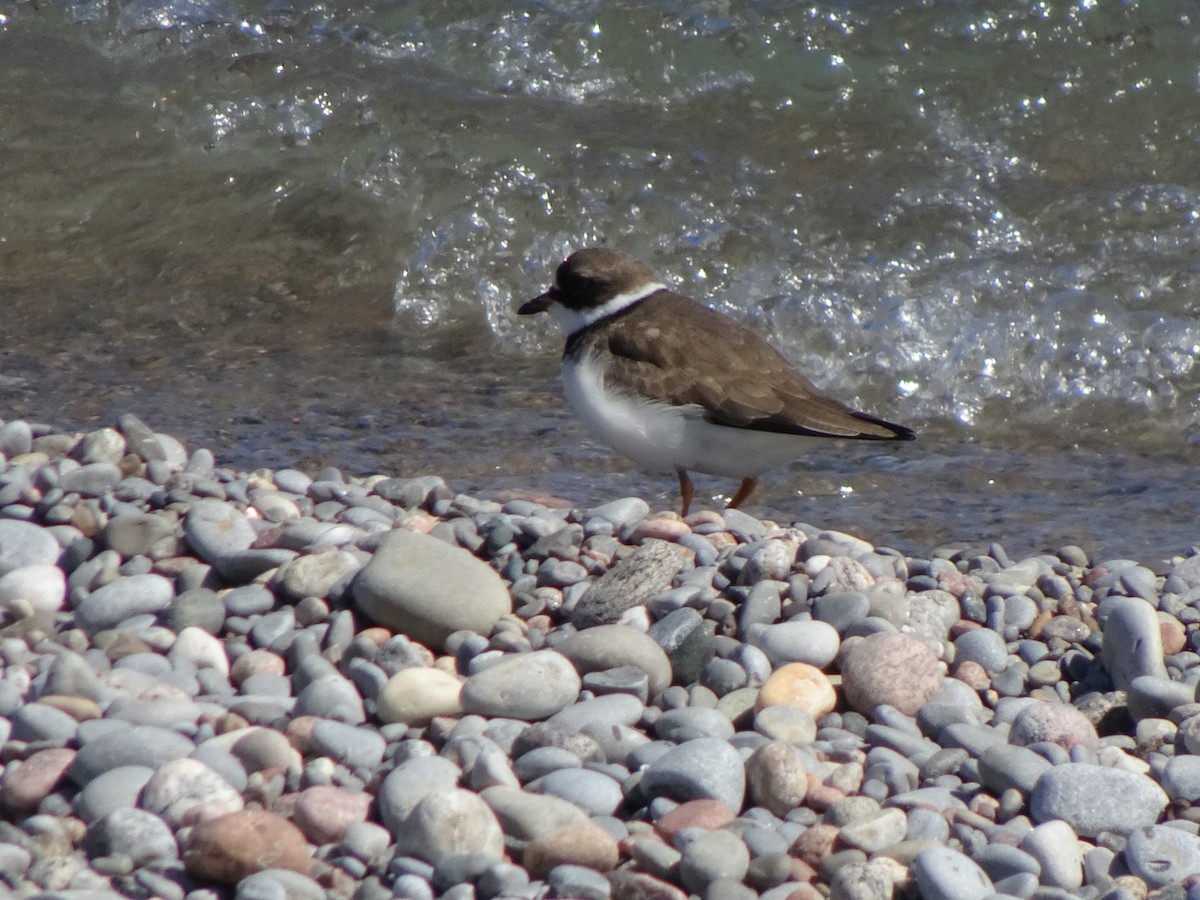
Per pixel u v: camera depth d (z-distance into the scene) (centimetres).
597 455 1266
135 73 1781
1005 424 1375
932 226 1547
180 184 1681
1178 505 1173
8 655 709
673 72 1739
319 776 615
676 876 564
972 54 1717
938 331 1452
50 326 1497
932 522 1140
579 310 1087
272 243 1625
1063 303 1456
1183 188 1579
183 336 1492
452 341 1516
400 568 759
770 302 1494
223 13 1820
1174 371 1398
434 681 682
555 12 1770
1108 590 879
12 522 827
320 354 1469
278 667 723
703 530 912
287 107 1716
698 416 1001
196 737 634
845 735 688
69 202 1669
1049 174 1612
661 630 745
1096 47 1708
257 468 1193
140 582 770
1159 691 709
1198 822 616
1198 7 1719
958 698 732
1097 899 567
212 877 541
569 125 1680
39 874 531
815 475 1248
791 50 1734
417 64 1753
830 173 1620
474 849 563
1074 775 624
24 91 1762
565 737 644
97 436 982
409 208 1616
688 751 620
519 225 1588
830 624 775
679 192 1600
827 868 570
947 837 604
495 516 902
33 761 606
